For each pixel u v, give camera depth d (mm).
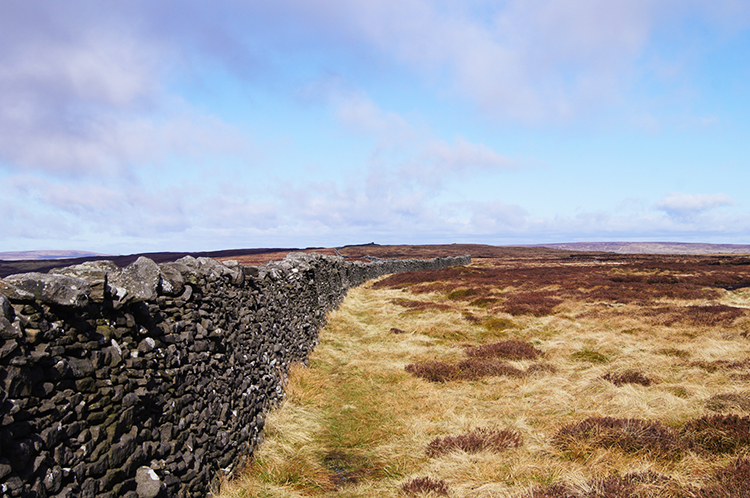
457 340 15258
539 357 12398
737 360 10109
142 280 4848
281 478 6066
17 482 2768
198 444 5406
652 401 7742
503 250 131375
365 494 5590
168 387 4934
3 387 2799
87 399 3645
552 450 6211
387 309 21594
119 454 3902
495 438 6688
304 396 9445
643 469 5246
